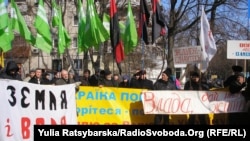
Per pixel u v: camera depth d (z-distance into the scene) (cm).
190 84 1103
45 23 1094
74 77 1263
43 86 799
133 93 1010
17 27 1083
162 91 997
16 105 747
